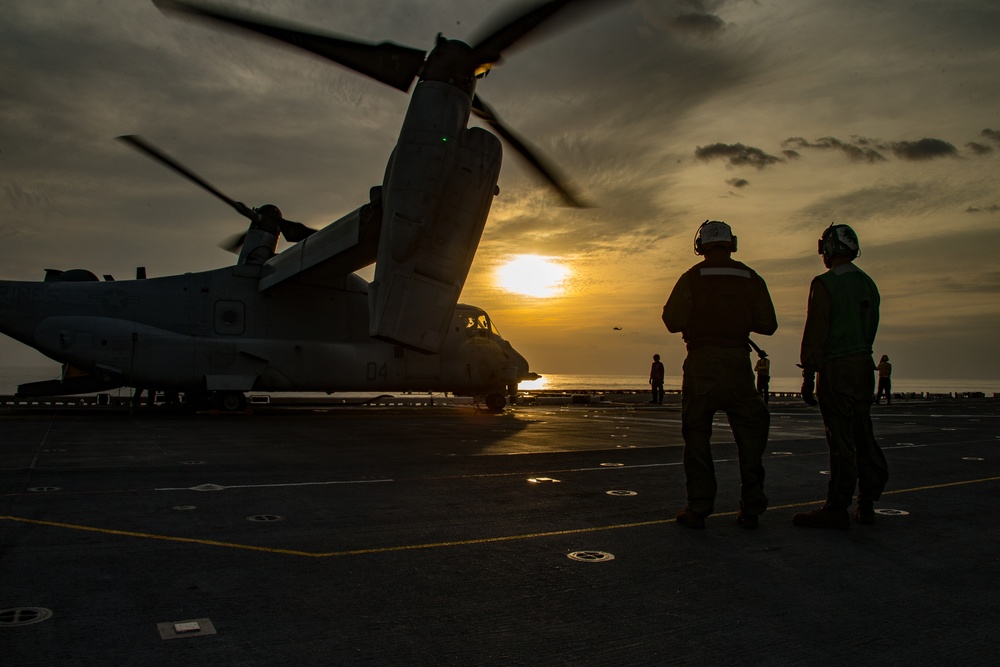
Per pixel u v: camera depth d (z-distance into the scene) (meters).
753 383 4.67
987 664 2.42
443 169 12.38
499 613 2.90
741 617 2.88
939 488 6.28
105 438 10.45
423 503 5.34
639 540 4.22
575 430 13.22
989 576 3.51
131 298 16.41
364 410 20.95
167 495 5.54
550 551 3.93
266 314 17.47
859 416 4.70
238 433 11.74
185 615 2.81
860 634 2.70
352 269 16.69
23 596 3.01
